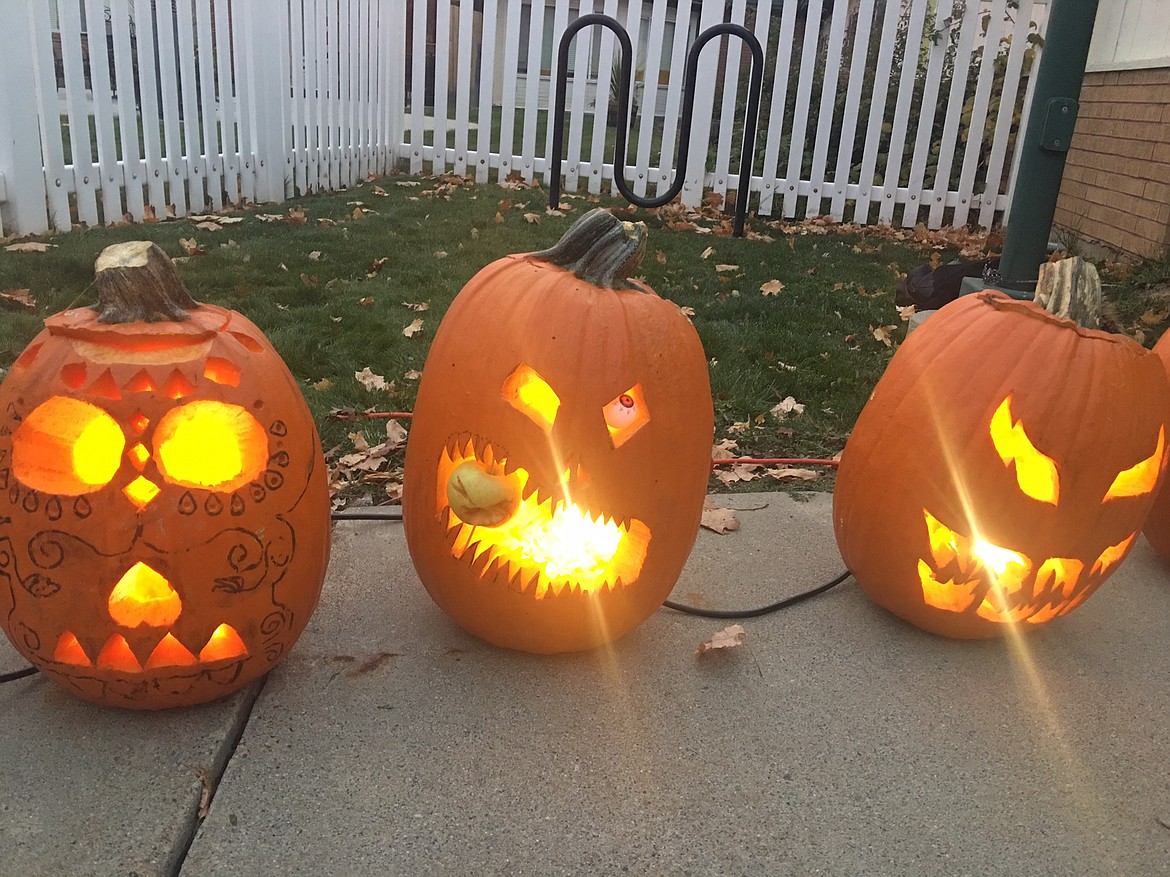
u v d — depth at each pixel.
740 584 2.90
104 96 6.70
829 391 4.66
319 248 6.75
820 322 5.70
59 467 1.89
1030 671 2.54
